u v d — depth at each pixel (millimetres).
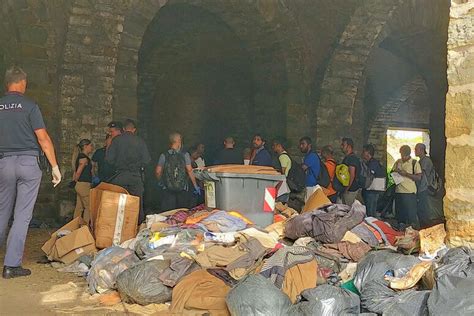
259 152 10477
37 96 11695
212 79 17625
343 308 4031
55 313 4676
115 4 11883
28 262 7020
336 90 14914
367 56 15094
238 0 13750
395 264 4430
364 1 14242
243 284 4199
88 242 6828
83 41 11797
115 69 12219
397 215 11242
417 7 15953
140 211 8625
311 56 14773
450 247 4500
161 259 5152
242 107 17094
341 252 5305
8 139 5781
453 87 4551
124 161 8531
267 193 6781
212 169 6723
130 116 12422
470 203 4406
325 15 14609
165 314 4543
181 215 6906
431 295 3730
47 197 11711
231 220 6043
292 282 4629
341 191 10508
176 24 15984
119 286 5012
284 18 14188
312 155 10328
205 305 4559
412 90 21031
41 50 11711
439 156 17594
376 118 21547
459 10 4535
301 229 5781
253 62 15672
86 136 11859
